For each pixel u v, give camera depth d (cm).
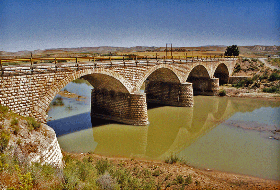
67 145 2266
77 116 3272
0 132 1213
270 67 6469
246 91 5188
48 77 1944
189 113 3656
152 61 3197
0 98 1655
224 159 1980
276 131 2720
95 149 2222
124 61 2788
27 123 1459
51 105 3812
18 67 1742
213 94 5153
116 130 2769
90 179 1294
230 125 2994
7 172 942
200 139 2492
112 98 3088
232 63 6456
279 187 1507
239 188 1482
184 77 4122
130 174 1619
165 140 2509
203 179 1594
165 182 1527
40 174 1050
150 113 3622
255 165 1861
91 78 2841
